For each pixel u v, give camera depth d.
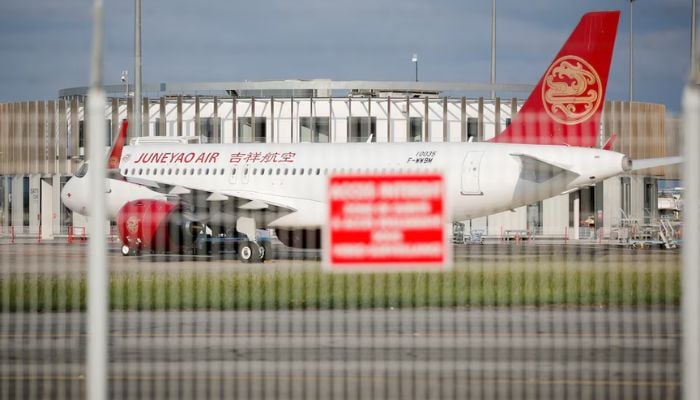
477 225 194.12
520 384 54.25
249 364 60.91
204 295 98.25
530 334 72.81
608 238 182.12
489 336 72.00
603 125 139.88
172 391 53.03
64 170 177.12
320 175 148.38
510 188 137.38
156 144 164.88
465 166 138.75
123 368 59.72
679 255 146.75
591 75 138.88
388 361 61.56
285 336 72.38
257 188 152.00
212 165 156.00
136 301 94.50
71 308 86.25
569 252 149.00
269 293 99.19
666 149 59.00
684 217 37.88
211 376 57.25
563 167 130.38
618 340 69.88
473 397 51.00
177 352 65.31
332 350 65.69
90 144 38.44
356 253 41.72
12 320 83.19
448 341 69.62
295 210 148.62
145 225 146.12
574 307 89.75
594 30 139.00
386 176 41.62
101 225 38.84
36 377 57.22
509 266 94.75
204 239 166.75
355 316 83.81
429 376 56.53
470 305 88.88
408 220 41.53
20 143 106.50
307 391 52.75
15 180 185.38
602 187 176.38
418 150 141.88
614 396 51.28
